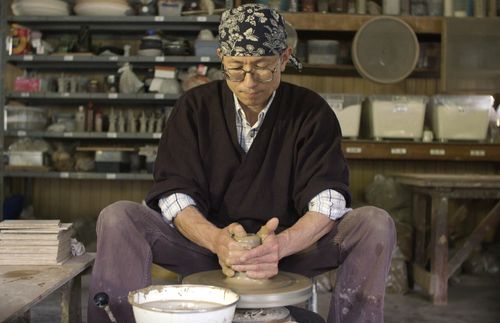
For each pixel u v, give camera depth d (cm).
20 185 503
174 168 173
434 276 354
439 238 355
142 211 162
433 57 482
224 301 121
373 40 449
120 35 502
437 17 461
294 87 186
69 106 505
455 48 457
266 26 156
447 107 441
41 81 463
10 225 178
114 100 479
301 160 172
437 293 353
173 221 167
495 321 313
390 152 439
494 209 369
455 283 415
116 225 153
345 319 161
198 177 173
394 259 386
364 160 508
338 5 467
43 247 178
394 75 450
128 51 460
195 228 156
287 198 174
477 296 375
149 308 108
